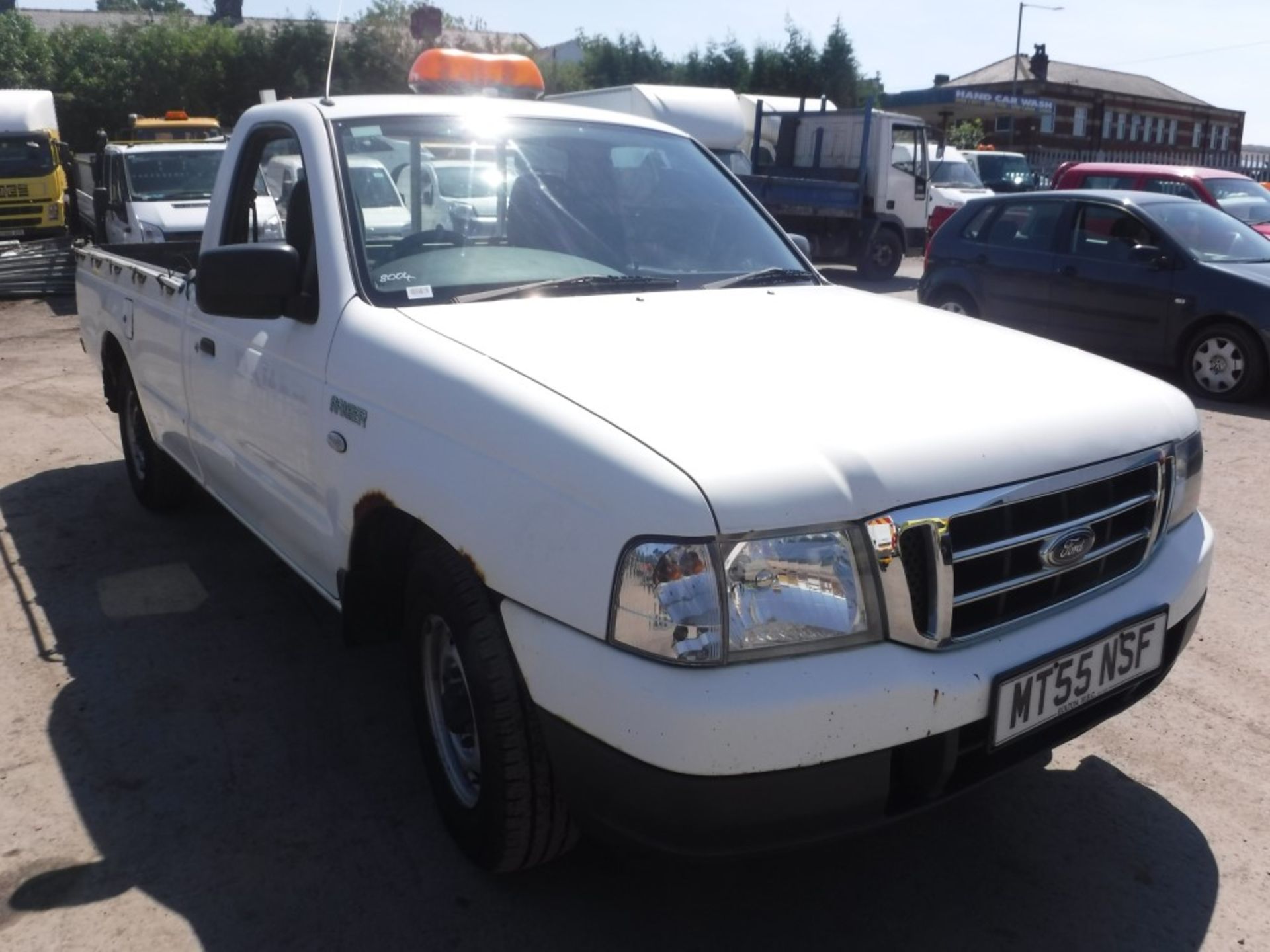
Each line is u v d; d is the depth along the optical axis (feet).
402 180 11.15
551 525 7.44
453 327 9.39
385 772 10.88
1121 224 30.58
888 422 7.61
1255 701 12.53
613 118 13.12
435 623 9.30
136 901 8.99
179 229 40.73
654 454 7.09
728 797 6.81
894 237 58.85
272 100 16.51
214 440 13.24
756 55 142.82
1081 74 196.65
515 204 11.51
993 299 33.24
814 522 6.95
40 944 8.48
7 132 58.34
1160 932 8.71
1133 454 8.51
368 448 9.34
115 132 121.90
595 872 9.37
